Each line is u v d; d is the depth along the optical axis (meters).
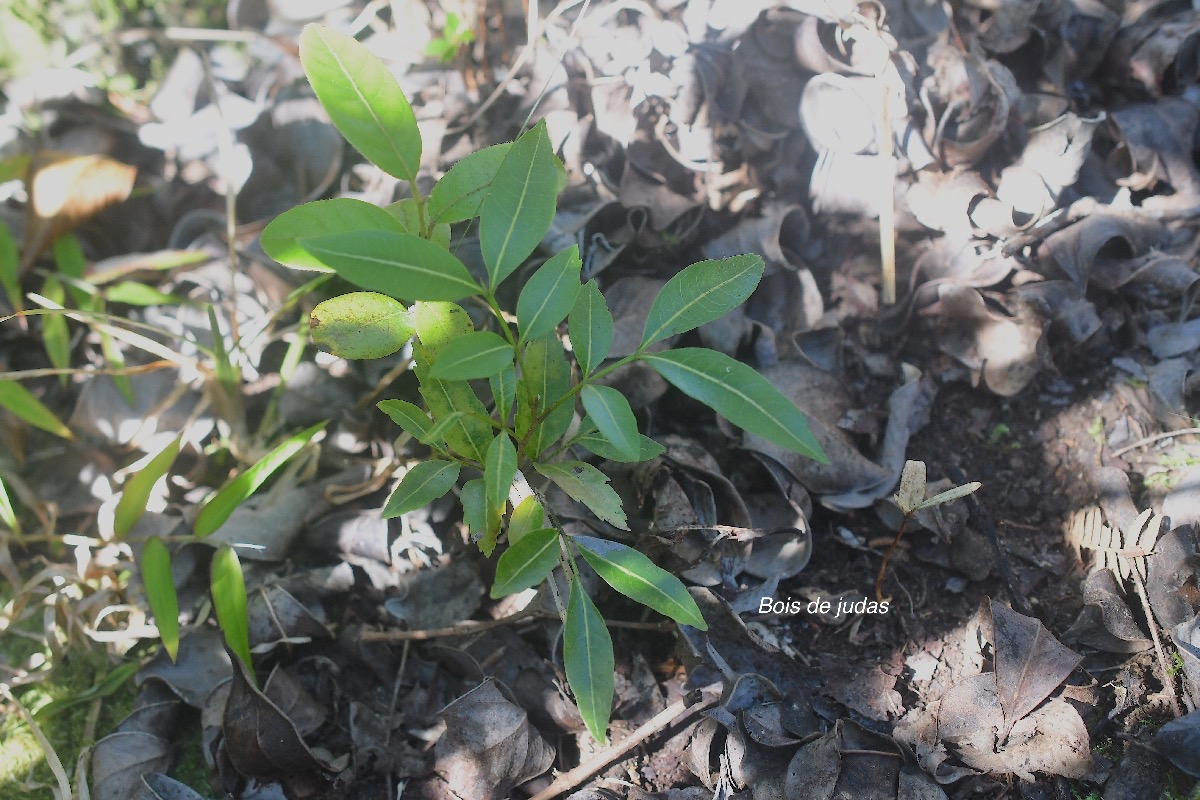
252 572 0.60
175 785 0.54
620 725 0.55
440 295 0.43
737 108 0.65
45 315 0.66
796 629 0.58
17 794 0.56
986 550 0.59
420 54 0.71
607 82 0.66
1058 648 0.54
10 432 0.65
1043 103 0.66
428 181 0.67
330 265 0.42
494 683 0.54
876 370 0.64
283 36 0.73
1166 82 0.70
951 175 0.64
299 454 0.63
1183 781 0.52
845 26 0.63
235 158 0.70
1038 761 0.52
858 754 0.53
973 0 0.67
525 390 0.50
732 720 0.53
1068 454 0.62
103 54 0.77
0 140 0.71
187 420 0.65
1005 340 0.63
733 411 0.44
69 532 0.64
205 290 0.67
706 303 0.47
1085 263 0.63
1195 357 0.63
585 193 0.66
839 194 0.64
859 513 0.61
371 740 0.55
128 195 0.68
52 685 0.60
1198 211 0.65
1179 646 0.54
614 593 0.59
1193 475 0.59
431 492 0.50
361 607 0.59
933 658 0.57
